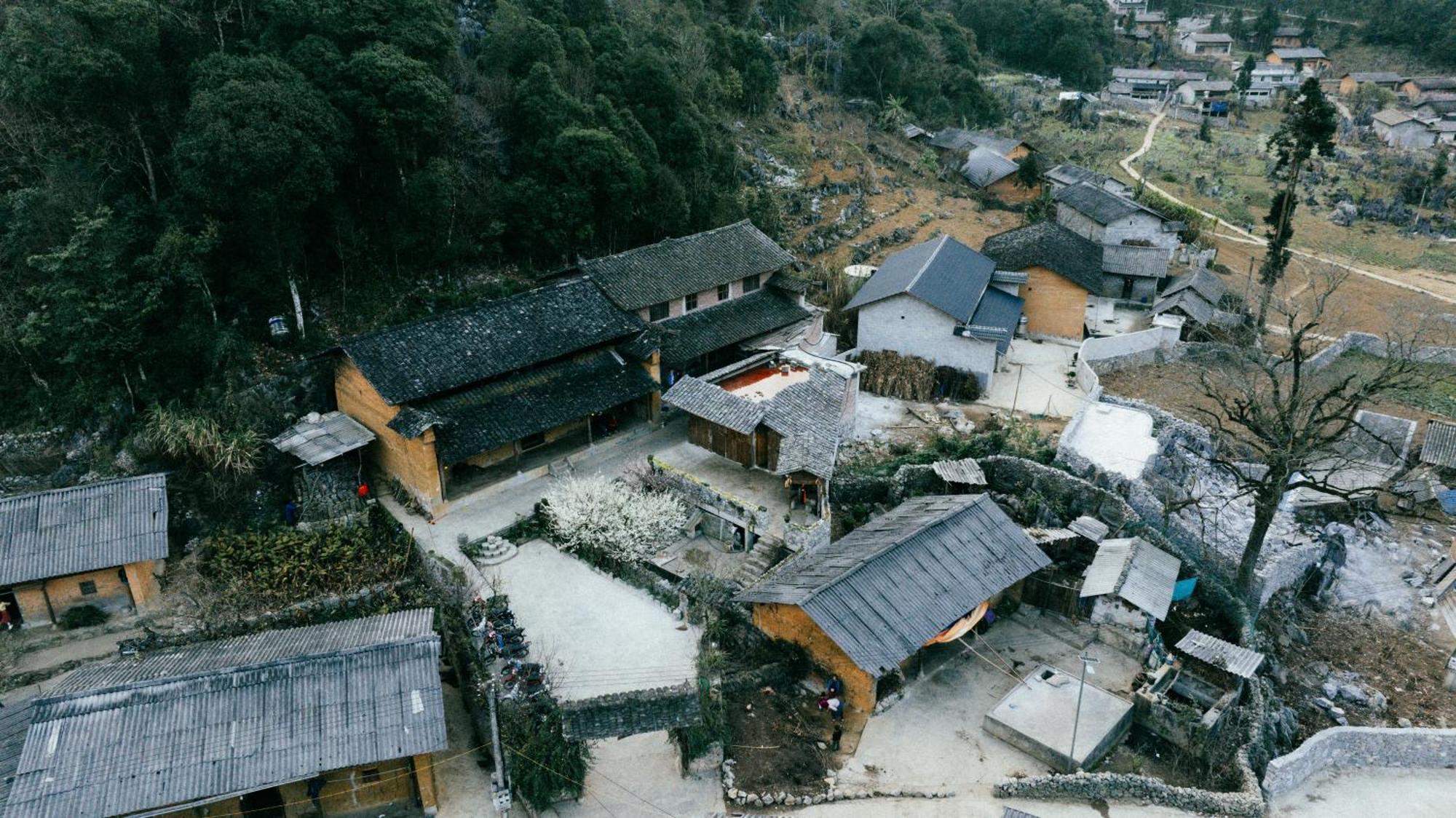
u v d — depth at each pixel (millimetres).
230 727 25219
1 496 35750
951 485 40969
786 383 44094
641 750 28859
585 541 36219
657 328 46500
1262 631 36312
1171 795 27719
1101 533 37812
